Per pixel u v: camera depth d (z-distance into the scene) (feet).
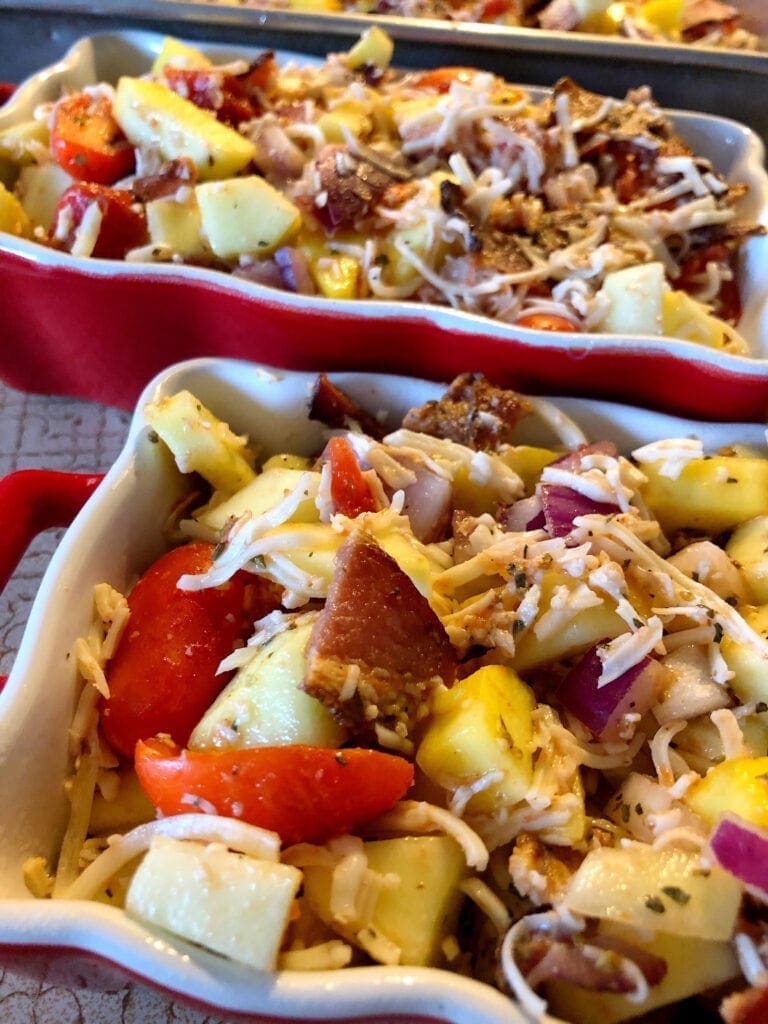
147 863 0.27
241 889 0.26
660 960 0.28
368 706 0.30
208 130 0.52
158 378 0.42
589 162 0.56
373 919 0.28
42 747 0.32
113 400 0.56
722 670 0.34
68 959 0.27
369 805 0.30
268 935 0.26
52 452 0.55
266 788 0.29
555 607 0.35
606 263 0.49
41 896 0.31
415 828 0.30
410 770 0.30
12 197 0.53
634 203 0.54
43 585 0.34
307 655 0.31
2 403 0.57
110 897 0.30
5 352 0.54
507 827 0.31
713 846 0.28
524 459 0.43
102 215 0.50
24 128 0.56
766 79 0.63
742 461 0.41
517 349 0.43
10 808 0.31
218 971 0.26
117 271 0.45
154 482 0.40
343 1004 0.25
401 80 0.62
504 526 0.40
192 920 0.26
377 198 0.51
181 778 0.29
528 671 0.36
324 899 0.29
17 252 0.46
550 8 0.69
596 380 0.44
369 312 0.44
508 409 0.42
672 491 0.41
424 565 0.35
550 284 0.51
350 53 0.61
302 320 0.45
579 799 0.31
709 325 0.49
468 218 0.50
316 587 0.34
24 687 0.32
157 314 0.48
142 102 0.53
